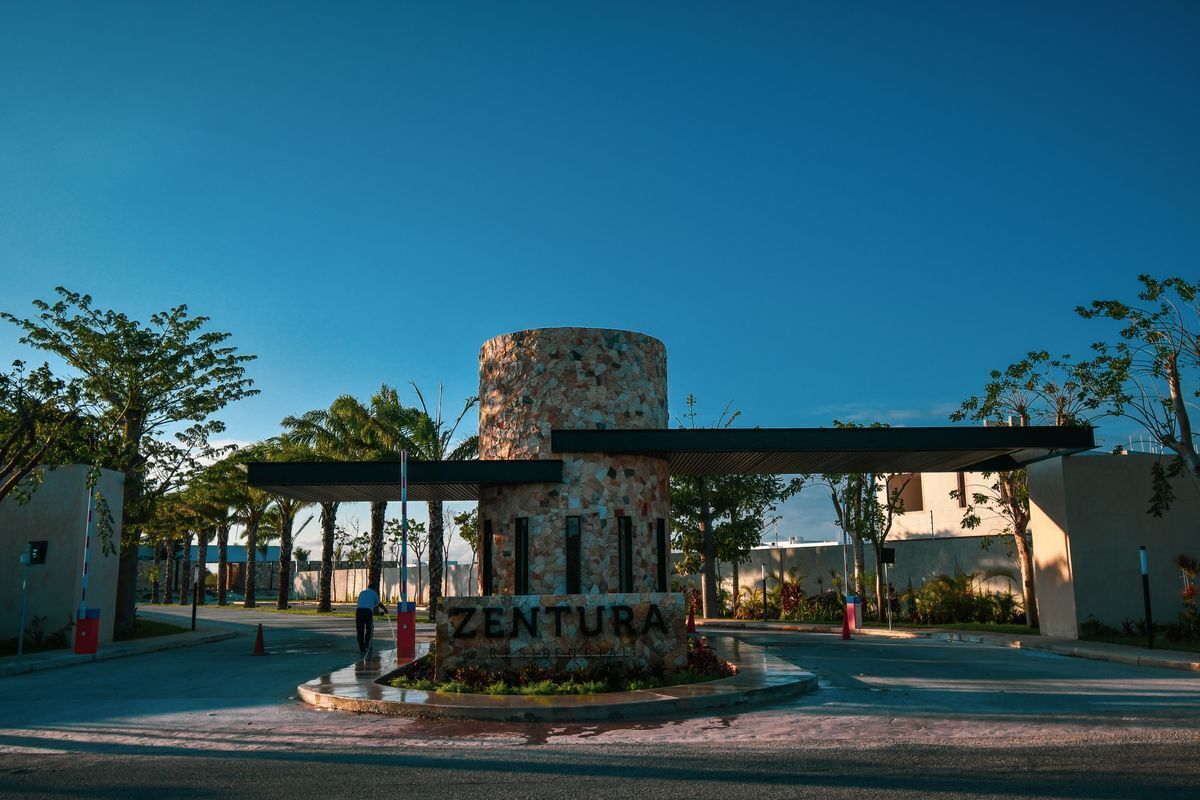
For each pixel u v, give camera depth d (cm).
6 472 2494
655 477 1964
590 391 1930
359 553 7544
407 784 850
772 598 4056
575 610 1541
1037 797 753
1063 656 2064
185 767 946
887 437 2022
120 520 2916
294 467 1917
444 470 1889
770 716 1221
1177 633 2234
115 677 1894
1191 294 2150
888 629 2994
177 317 3152
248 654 2419
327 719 1268
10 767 957
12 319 2930
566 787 824
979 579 3403
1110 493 2456
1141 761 882
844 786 802
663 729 1143
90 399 2750
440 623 1562
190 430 3209
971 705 1283
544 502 1867
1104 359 2267
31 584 2703
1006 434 2050
